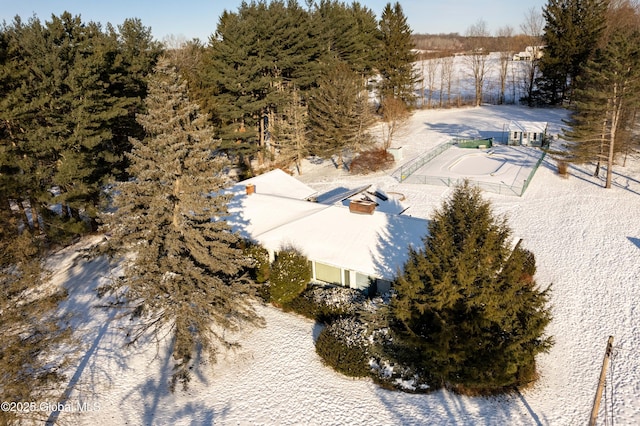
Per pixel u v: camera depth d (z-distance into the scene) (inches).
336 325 756.0
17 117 1008.2
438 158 1982.0
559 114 2571.4
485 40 3855.8
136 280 621.6
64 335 573.3
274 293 869.2
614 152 1521.9
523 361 609.9
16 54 1066.1
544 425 599.2
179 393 687.1
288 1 2017.7
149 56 1535.4
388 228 897.5
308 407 643.5
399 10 2532.0
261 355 761.6
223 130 1705.2
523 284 633.6
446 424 600.7
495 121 2573.8
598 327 803.4
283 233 939.3
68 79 1053.2
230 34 1622.8
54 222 1125.1
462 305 606.9
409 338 630.5
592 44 2498.8
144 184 619.2
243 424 618.2
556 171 1695.4
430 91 3265.3
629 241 1114.7
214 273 712.4
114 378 722.2
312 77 1892.2
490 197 1472.7
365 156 1829.5
